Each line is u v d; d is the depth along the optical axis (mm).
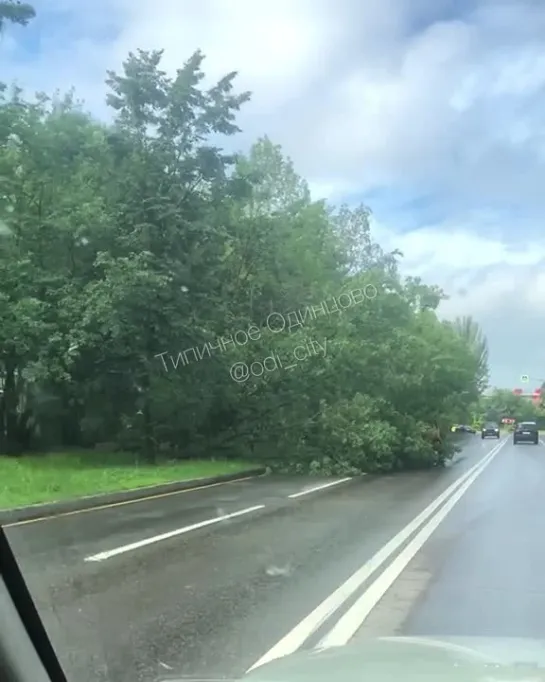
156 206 25375
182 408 28234
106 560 10141
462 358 40156
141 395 26734
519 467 30969
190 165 26828
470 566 9977
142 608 7609
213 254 27203
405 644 4680
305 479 25031
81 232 24891
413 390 32031
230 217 29516
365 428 28312
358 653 4367
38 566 9609
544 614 7492
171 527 13336
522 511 15875
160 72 26844
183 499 18062
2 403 28188
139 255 23922
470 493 19859
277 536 12438
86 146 26750
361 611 7570
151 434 27516
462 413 39188
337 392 30453
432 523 14047
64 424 32094
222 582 8922
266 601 7969
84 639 6445
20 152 25047
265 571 9578
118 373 26703
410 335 33469
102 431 31047
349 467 27719
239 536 12414
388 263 38594
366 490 20859
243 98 27562
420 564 10102
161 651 6160
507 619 7285
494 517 14906
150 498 18234
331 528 13383
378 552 10984
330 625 7031
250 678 3951
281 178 34719
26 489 16062
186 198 26828
